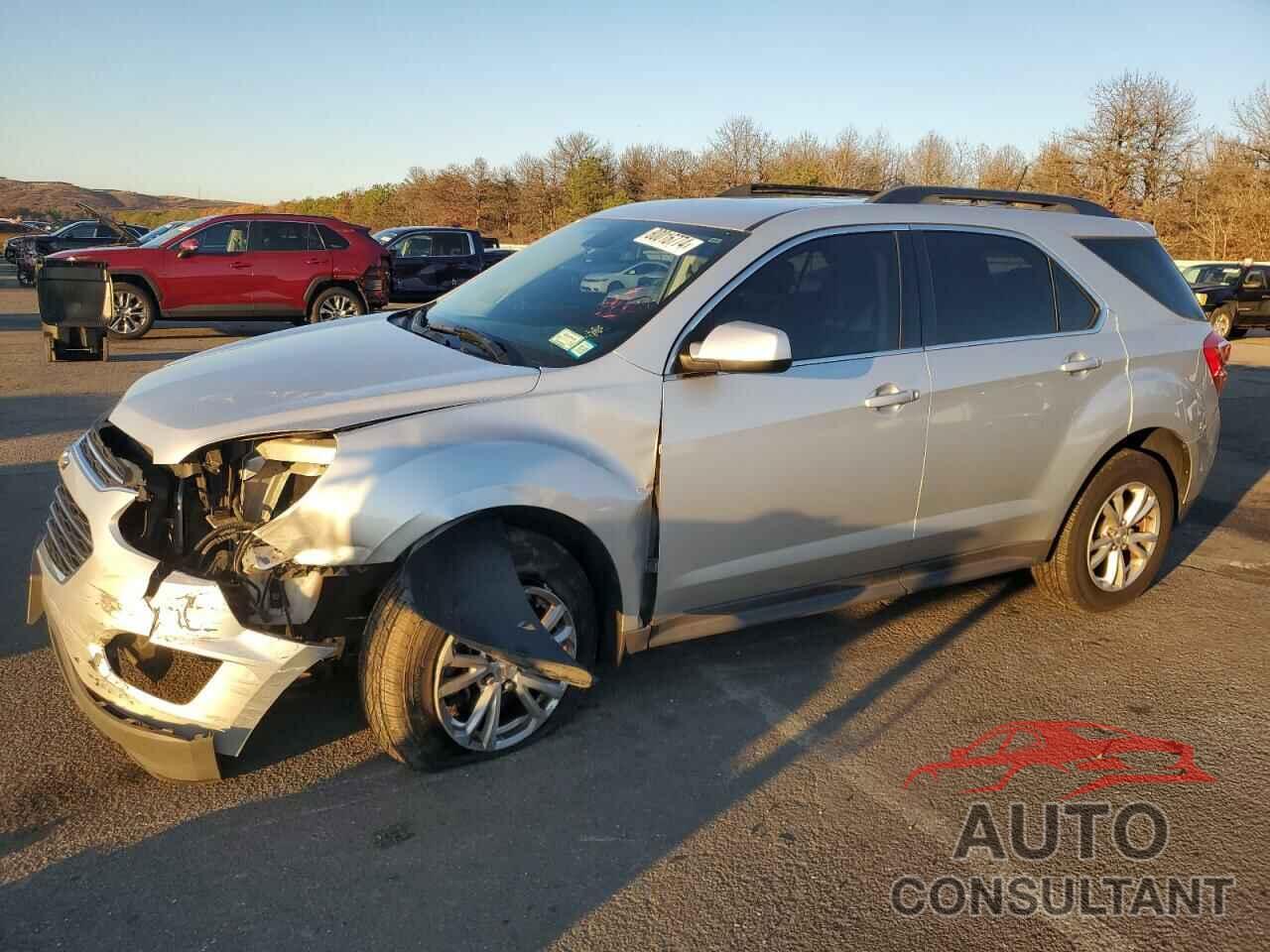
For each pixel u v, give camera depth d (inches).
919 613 190.4
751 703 152.2
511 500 122.5
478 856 113.7
